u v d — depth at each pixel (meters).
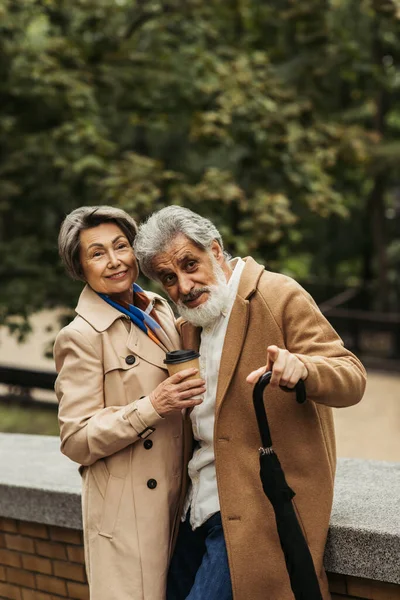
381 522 2.33
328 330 2.12
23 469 3.20
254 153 9.05
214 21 9.86
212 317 2.15
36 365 13.35
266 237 7.79
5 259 7.68
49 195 8.73
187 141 12.85
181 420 2.35
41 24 9.59
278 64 10.78
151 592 2.26
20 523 3.14
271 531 2.16
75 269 2.29
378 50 15.11
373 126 17.17
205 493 2.27
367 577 2.32
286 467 2.15
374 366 14.82
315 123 9.55
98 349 2.24
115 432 2.14
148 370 2.26
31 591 3.16
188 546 2.39
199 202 7.86
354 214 18.22
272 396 2.15
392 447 9.60
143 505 2.26
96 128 8.49
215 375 2.21
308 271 19.42
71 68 8.64
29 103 8.32
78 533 2.98
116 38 9.20
